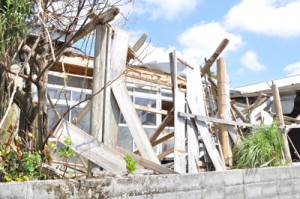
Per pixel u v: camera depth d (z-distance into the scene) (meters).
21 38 2.99
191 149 4.50
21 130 3.60
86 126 6.14
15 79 2.94
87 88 6.88
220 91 5.65
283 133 6.41
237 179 4.35
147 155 3.87
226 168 4.92
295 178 5.50
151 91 8.09
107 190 2.85
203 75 5.83
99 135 3.55
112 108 3.73
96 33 3.64
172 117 5.06
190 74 5.11
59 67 6.42
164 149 7.39
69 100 6.54
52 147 3.04
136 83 7.32
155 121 8.06
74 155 3.23
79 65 6.27
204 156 4.76
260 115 6.81
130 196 3.01
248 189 4.50
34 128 3.42
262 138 5.22
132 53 4.27
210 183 3.88
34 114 3.47
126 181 3.00
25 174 2.70
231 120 5.50
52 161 3.38
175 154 4.19
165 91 8.30
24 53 3.28
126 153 3.72
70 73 6.67
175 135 4.31
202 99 5.14
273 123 5.80
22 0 2.77
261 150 5.02
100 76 3.63
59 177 2.95
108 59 3.73
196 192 3.66
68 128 3.38
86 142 3.41
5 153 2.68
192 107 4.79
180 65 5.81
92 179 2.79
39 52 3.41
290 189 5.32
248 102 10.59
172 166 4.93
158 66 7.79
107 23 3.68
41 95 3.36
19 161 2.74
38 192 2.42
